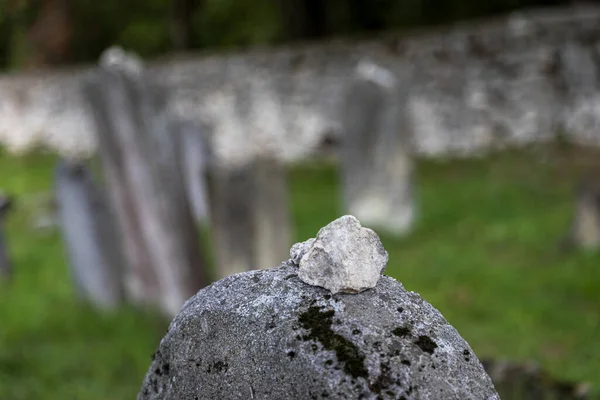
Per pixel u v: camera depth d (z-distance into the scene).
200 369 1.47
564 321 4.71
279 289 1.45
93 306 5.27
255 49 12.77
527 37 9.68
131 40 20.33
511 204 7.55
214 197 5.06
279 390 1.34
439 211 7.61
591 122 9.27
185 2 18.25
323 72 11.38
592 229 6.03
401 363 1.31
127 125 4.84
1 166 13.31
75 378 4.07
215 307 1.48
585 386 2.91
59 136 14.81
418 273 5.78
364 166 7.47
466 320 4.85
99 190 5.24
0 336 4.69
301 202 8.70
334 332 1.34
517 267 5.75
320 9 16.09
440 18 16.83
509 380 2.94
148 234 4.98
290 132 11.78
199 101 12.64
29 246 7.28
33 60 16.28
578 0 11.23
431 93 10.45
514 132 9.89
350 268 1.40
